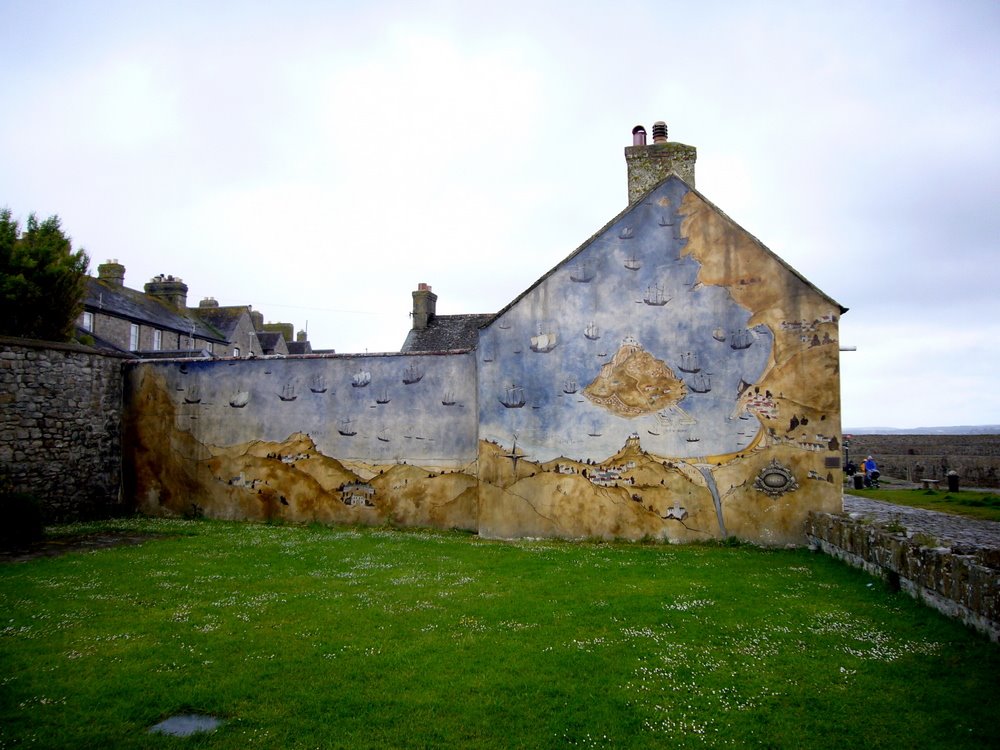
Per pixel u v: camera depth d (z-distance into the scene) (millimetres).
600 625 7031
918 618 7055
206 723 4828
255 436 15281
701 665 5871
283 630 6852
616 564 10258
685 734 4621
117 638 6559
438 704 5082
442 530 14062
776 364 12383
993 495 20391
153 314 34469
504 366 13523
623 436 12906
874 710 4957
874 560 8992
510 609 7605
